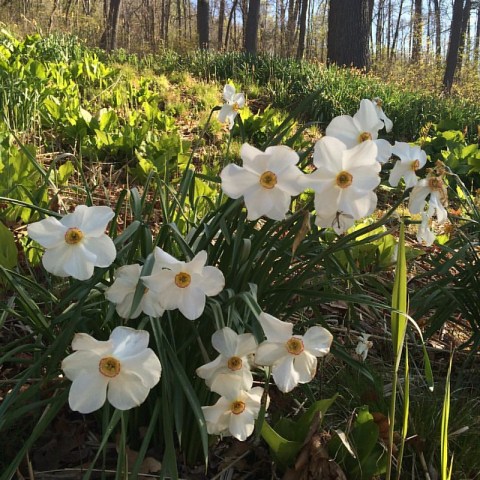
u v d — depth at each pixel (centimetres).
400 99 301
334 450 57
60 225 45
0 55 220
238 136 200
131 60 381
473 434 64
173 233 53
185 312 46
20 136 148
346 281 91
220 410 50
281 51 1013
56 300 61
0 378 68
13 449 58
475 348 79
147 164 137
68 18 671
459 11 787
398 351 48
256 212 46
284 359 47
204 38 714
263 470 60
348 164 45
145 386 43
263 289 60
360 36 438
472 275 80
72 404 43
